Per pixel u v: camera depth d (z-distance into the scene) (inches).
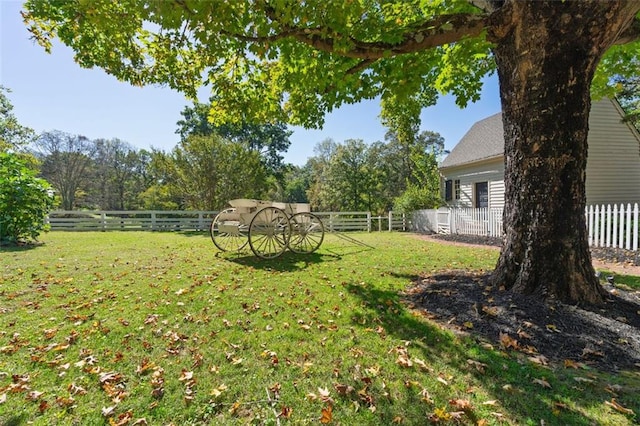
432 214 555.5
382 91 164.2
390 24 130.6
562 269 127.0
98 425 67.6
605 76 239.3
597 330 105.1
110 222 555.8
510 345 100.5
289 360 94.3
